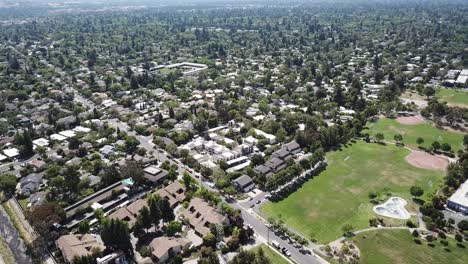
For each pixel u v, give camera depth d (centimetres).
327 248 13138
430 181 17738
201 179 18538
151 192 17112
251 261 12100
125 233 12962
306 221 15038
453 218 14788
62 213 14938
